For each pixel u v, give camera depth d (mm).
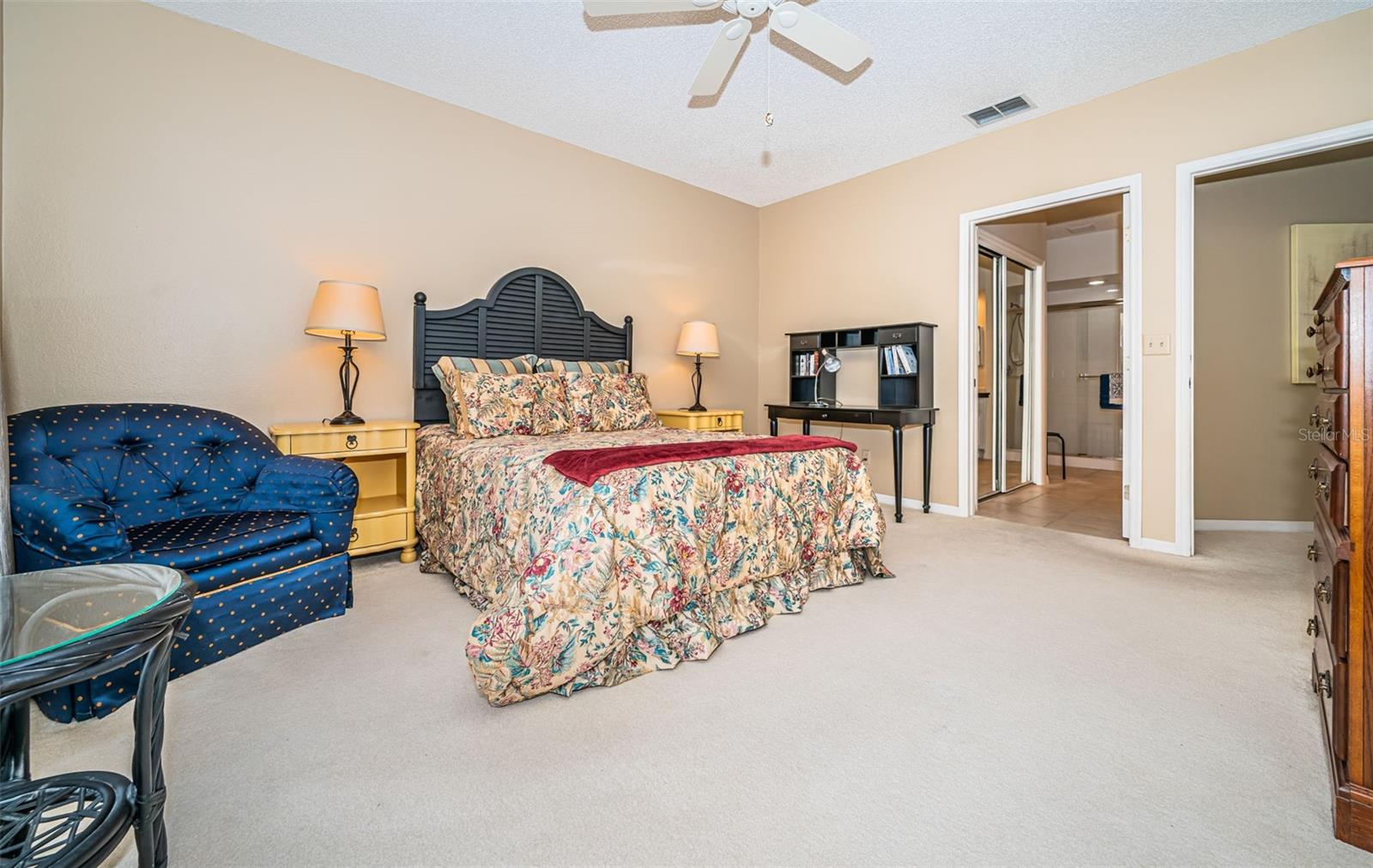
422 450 2932
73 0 2271
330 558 2115
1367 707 1043
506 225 3543
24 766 1097
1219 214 3543
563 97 3219
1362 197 3281
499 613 1528
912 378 4086
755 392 5184
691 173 4359
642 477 1817
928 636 1948
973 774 1255
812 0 2406
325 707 1516
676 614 1806
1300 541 3236
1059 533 3396
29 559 1565
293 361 2822
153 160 2445
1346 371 1064
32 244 2201
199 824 1104
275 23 2574
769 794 1195
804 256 4809
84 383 2312
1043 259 5277
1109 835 1086
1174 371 2963
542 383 3180
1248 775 1247
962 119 3475
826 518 2346
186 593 1018
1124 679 1652
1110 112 3154
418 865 1019
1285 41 2637
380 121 3049
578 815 1138
